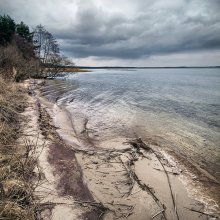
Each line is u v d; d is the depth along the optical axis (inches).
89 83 1084.5
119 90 813.9
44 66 1127.0
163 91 824.3
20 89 461.4
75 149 214.5
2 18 1505.9
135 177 168.2
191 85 1117.7
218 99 629.0
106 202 136.9
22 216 103.8
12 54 767.7
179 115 414.0
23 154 171.2
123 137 272.5
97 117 376.8
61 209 121.3
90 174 169.9
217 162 208.5
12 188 118.7
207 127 330.6
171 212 133.6
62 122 316.2
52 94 599.2
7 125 212.4
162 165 194.4
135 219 124.7
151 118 383.9
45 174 152.4
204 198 150.9
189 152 231.0
